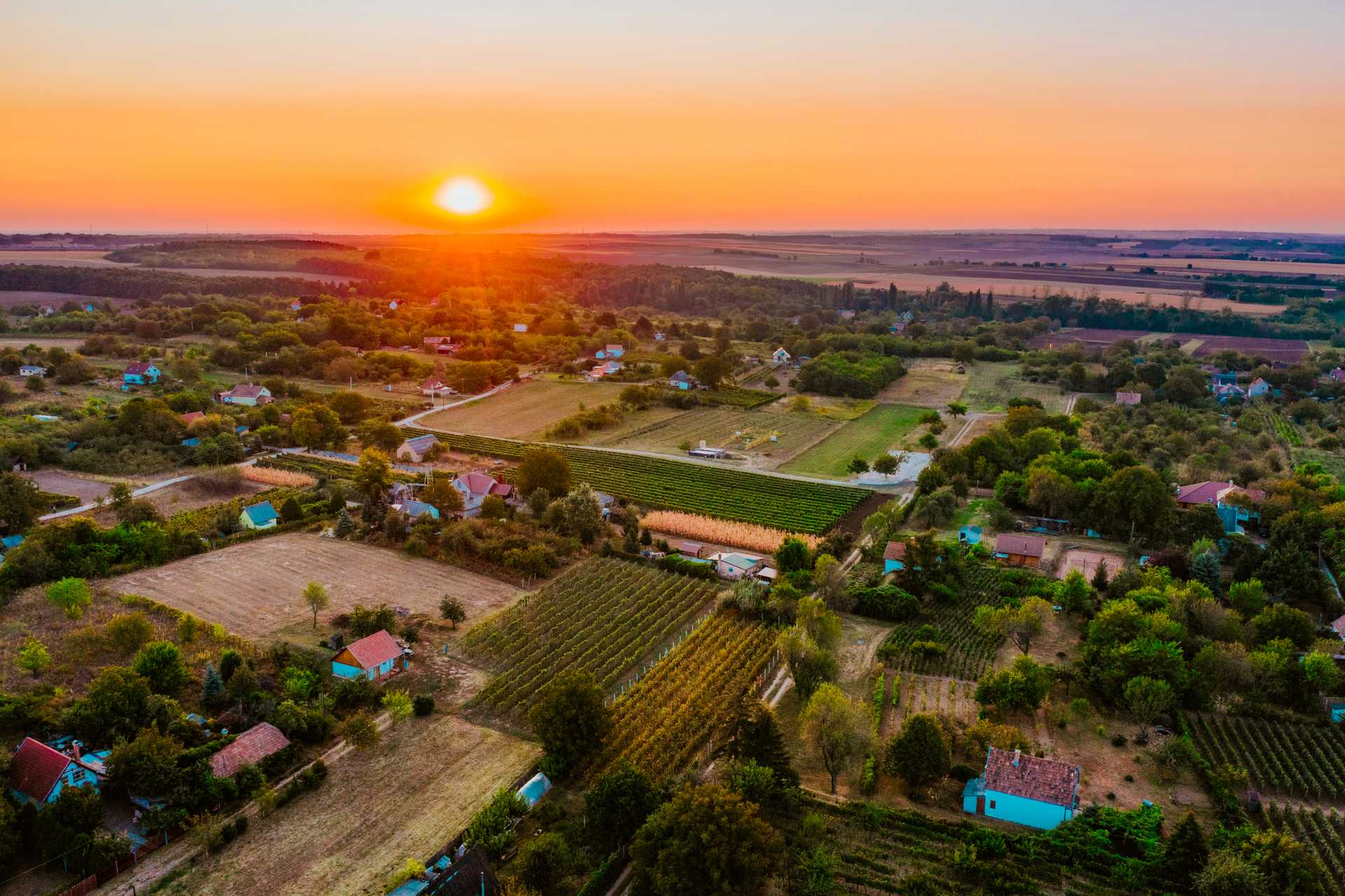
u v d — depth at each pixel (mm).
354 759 87375
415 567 134500
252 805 80062
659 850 69125
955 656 111250
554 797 82688
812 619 111188
